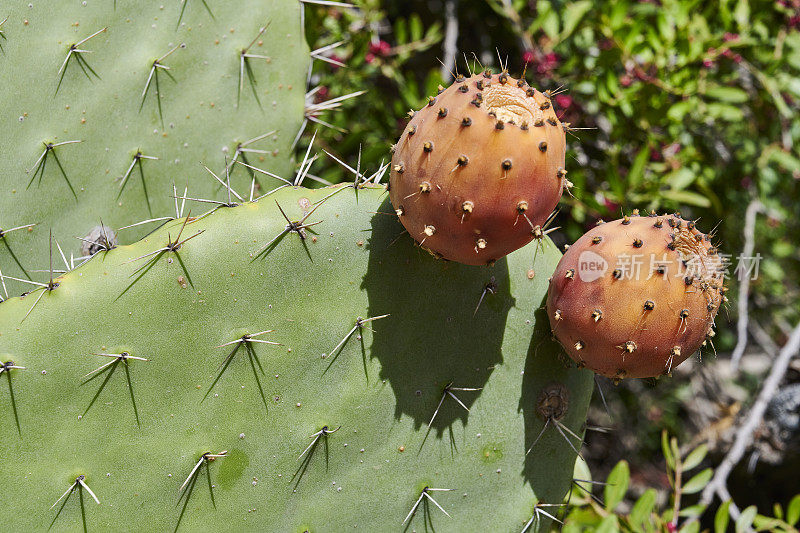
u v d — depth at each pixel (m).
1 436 0.76
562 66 1.12
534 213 0.76
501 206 0.75
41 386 0.76
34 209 0.83
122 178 0.84
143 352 0.77
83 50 0.83
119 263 0.77
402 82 1.18
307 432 0.79
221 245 0.78
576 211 1.10
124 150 0.84
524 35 1.11
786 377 1.19
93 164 0.84
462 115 0.75
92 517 0.77
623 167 1.13
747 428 1.03
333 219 0.79
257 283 0.78
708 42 1.05
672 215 0.77
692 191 1.20
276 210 0.78
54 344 0.76
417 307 0.80
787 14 1.11
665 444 0.95
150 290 0.77
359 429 0.80
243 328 0.78
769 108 1.23
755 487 1.23
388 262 0.79
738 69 1.20
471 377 0.81
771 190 1.28
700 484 0.94
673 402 1.58
